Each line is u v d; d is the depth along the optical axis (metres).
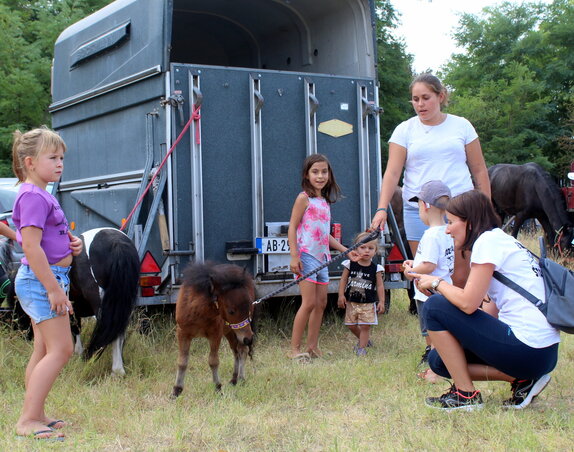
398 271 7.80
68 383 5.24
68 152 8.59
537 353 4.21
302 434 4.18
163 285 6.73
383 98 24.83
